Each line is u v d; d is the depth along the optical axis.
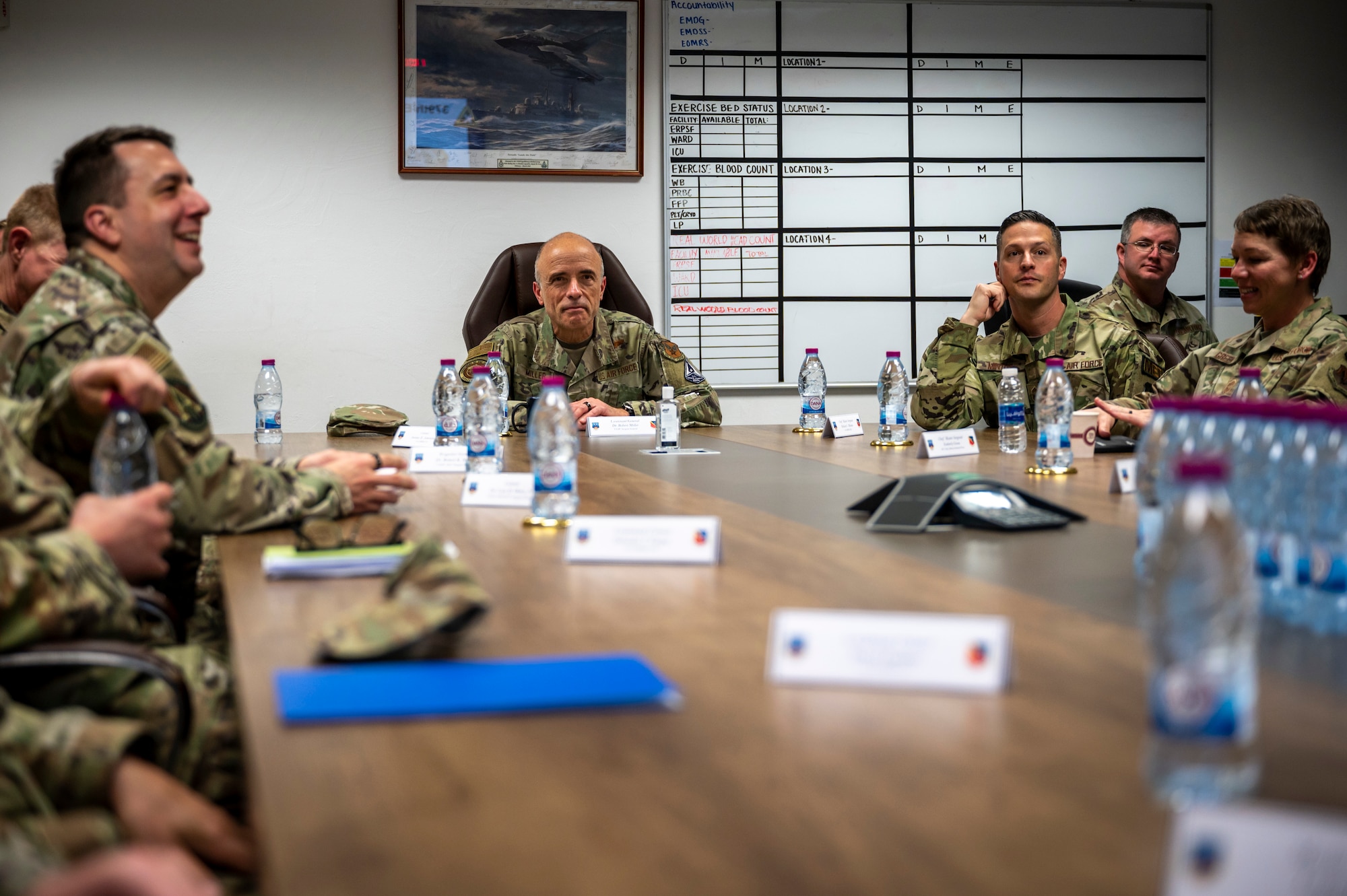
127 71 4.48
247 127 4.58
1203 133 5.05
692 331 4.85
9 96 4.41
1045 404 2.38
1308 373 2.86
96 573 1.20
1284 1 5.08
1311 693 0.80
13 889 0.72
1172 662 0.68
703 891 0.52
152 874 0.63
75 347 1.65
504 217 4.75
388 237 4.70
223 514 1.60
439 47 4.65
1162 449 1.25
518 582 1.24
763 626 1.03
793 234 4.86
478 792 0.65
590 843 0.58
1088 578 1.23
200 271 1.93
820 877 0.53
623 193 4.81
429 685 0.85
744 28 4.78
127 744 0.96
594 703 0.80
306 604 1.17
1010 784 0.64
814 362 3.91
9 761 0.87
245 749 0.75
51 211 2.59
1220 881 0.51
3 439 1.35
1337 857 0.50
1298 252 2.88
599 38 4.73
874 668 0.85
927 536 1.52
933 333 4.96
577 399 3.81
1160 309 4.61
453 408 3.37
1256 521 1.09
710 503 1.85
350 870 0.55
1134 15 4.97
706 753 0.70
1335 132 5.16
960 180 4.93
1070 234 5.01
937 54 4.88
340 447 3.10
